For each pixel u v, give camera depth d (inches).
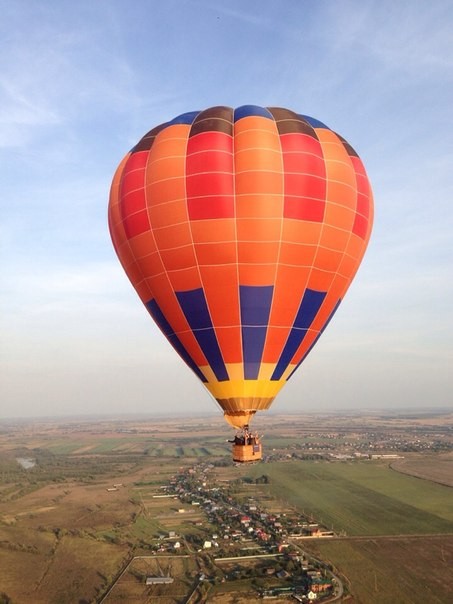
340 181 840.3
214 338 829.2
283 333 839.7
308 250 813.2
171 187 799.7
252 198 782.5
